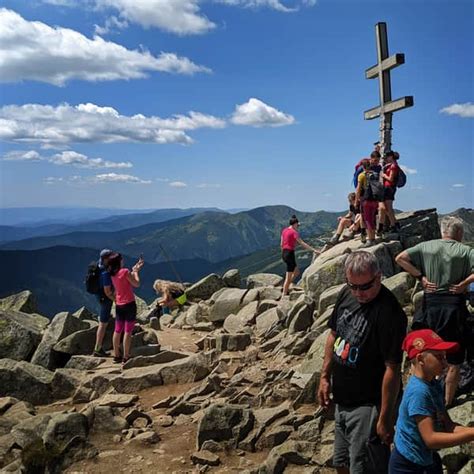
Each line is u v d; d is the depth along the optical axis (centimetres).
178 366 1277
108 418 998
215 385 1165
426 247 775
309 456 794
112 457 885
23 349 1533
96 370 1367
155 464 854
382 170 1775
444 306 751
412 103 1706
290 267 1898
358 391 536
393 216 1689
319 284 1580
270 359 1317
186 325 2034
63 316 1596
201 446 883
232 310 1919
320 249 1958
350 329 543
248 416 907
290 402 979
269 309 1698
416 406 459
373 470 525
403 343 489
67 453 891
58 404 1234
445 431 470
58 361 1516
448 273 748
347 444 566
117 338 1438
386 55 1827
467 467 657
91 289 1488
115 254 1437
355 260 524
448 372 763
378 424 513
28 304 2178
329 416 888
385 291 540
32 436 963
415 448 464
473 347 761
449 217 785
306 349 1264
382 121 1841
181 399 1140
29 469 873
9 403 1191
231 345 1480
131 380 1247
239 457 851
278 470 772
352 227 1917
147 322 2236
